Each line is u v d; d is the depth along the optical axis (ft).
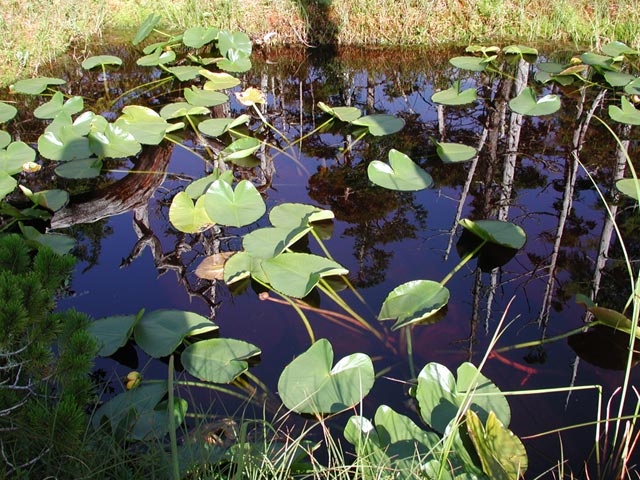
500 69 14.64
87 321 5.00
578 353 6.47
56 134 10.61
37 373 4.56
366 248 8.31
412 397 5.83
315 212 8.41
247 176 10.44
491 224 8.46
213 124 11.51
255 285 7.59
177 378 6.08
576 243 8.50
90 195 9.99
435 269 7.89
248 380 6.10
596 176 10.34
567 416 5.63
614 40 15.37
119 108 12.87
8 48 14.21
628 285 7.66
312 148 11.52
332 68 15.56
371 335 6.69
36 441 4.42
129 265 8.17
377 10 16.40
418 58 15.87
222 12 16.60
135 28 16.69
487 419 5.07
